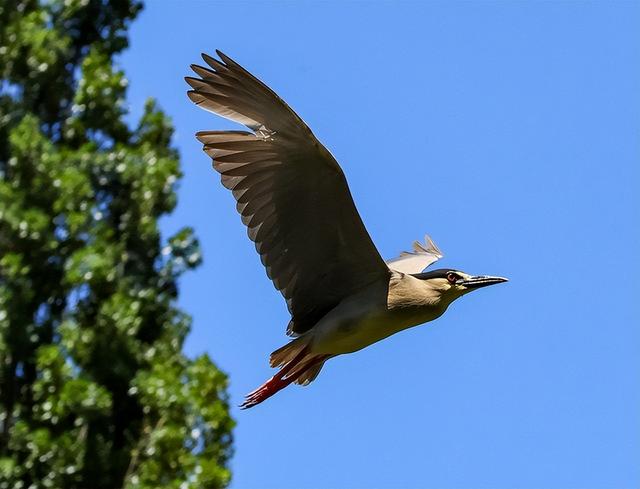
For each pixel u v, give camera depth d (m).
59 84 19.86
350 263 12.85
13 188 18.00
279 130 12.17
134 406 17.45
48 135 19.72
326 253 12.80
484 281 13.25
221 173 12.51
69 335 17.41
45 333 17.91
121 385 17.45
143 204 18.64
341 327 12.73
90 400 16.75
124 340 17.48
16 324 17.67
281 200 12.61
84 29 20.59
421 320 13.02
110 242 18.39
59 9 20.48
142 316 18.12
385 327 12.89
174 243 18.72
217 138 12.36
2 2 20.00
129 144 19.38
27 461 16.98
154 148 19.16
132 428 17.30
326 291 12.97
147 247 18.66
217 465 16.59
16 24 19.72
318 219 12.64
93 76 19.12
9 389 17.84
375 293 12.86
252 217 12.67
